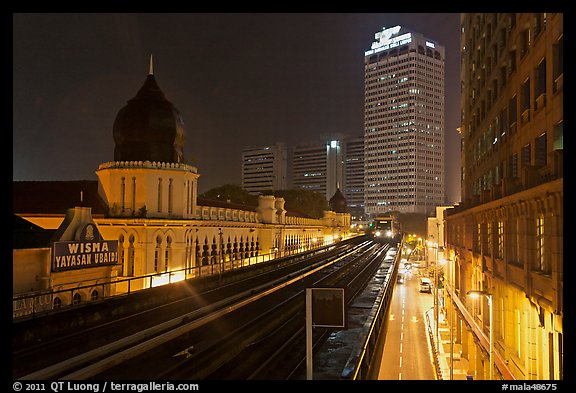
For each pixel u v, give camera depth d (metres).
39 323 18.17
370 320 20.16
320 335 23.38
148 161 34.97
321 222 108.88
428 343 52.97
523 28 28.64
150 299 25.95
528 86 28.08
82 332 19.48
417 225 175.12
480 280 38.09
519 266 24.83
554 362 19.02
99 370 15.39
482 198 36.84
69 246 24.83
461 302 48.53
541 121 24.11
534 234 22.20
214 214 45.47
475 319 38.94
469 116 54.88
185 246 37.78
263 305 30.66
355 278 46.34
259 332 23.80
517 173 29.77
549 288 19.27
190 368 16.88
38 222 33.03
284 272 48.31
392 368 44.03
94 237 26.88
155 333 20.27
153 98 37.03
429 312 68.94
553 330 19.16
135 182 35.03
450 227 60.88
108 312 22.09
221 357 19.06
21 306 20.83
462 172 64.19
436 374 41.12
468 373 41.91
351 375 13.39
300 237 83.06
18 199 34.84
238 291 34.94
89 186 36.97
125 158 36.34
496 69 36.88
